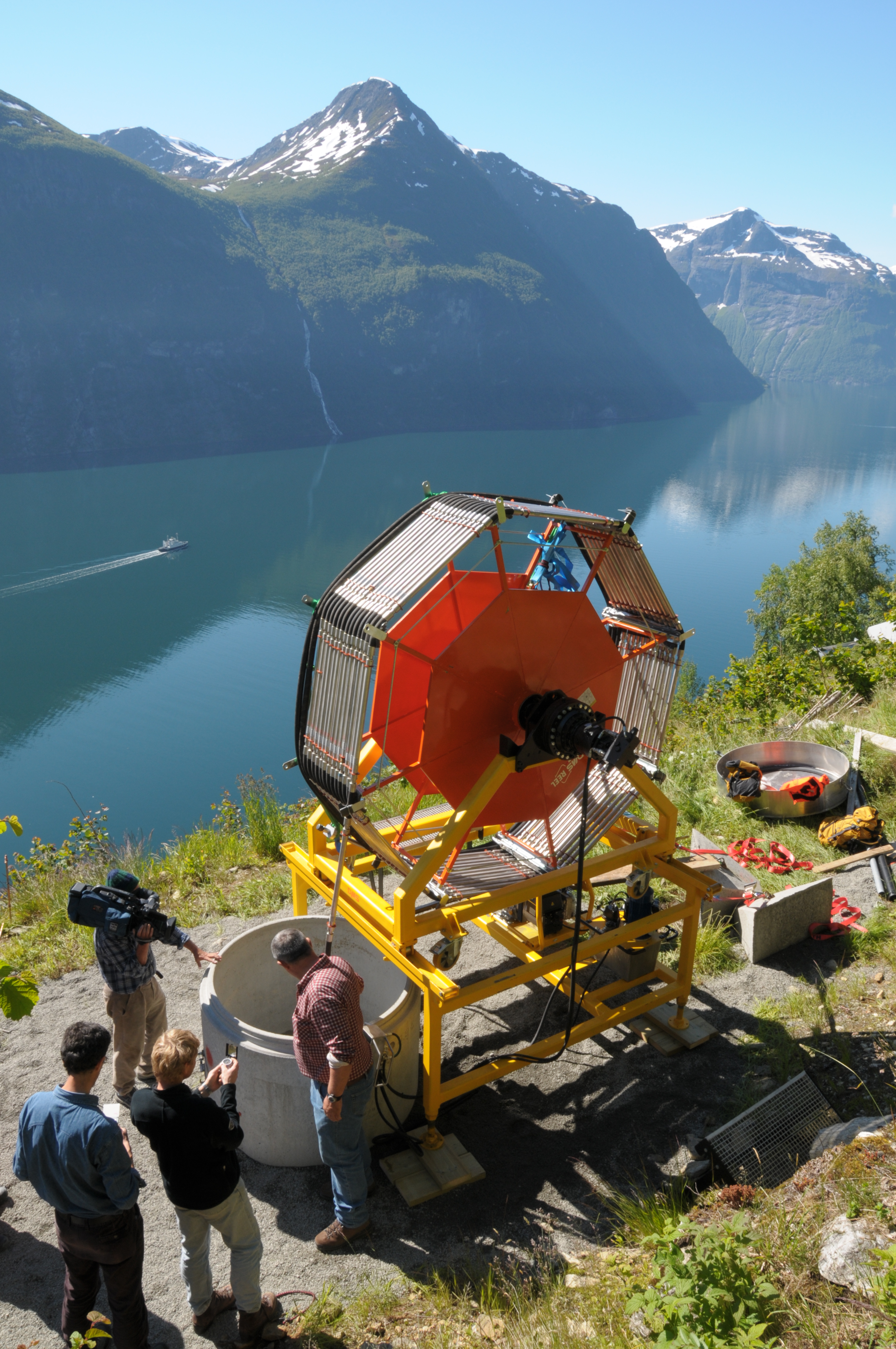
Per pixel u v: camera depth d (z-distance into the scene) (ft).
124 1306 10.30
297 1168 13.89
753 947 18.60
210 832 26.58
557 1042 14.82
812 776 26.68
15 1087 15.70
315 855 16.06
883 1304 8.57
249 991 16.22
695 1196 12.73
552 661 15.02
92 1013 17.95
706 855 21.13
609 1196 12.98
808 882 21.48
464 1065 16.05
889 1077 14.47
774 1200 11.51
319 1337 10.93
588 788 16.96
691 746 33.55
